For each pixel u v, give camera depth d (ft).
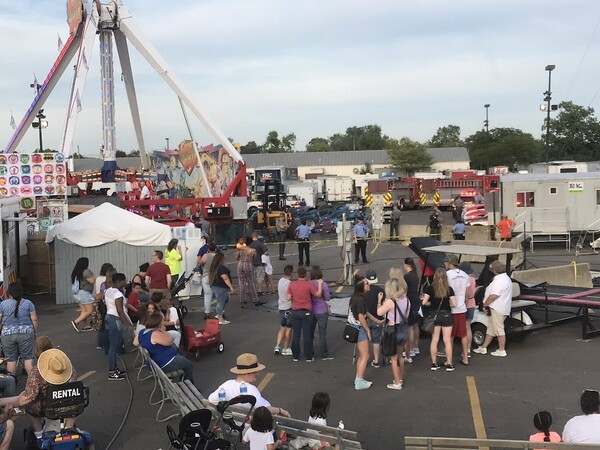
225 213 101.19
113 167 105.29
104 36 105.29
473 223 106.01
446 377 33.30
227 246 99.96
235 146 121.90
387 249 91.04
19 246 61.31
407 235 103.91
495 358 36.63
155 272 46.42
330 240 106.11
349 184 201.16
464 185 164.55
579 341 40.04
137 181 117.60
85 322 48.26
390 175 207.21
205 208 100.32
